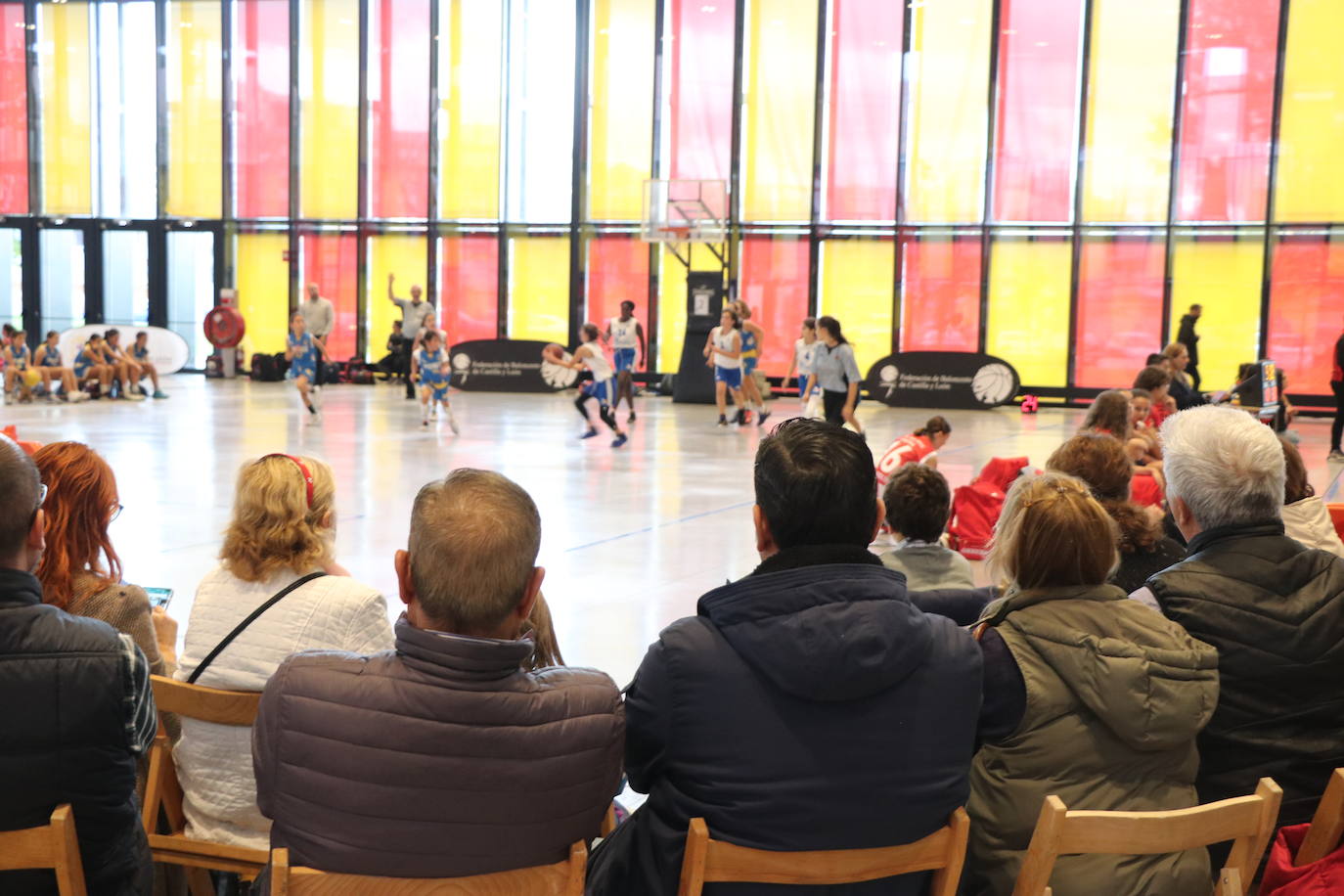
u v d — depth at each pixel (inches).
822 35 853.2
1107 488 156.3
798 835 75.1
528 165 911.7
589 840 81.0
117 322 1000.2
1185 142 797.2
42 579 106.0
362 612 102.9
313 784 72.6
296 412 668.1
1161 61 797.2
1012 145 828.6
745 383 652.7
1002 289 839.1
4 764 77.7
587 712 75.4
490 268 925.2
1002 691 85.4
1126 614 87.9
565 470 444.8
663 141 886.4
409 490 382.9
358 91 933.8
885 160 851.4
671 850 76.9
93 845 82.2
